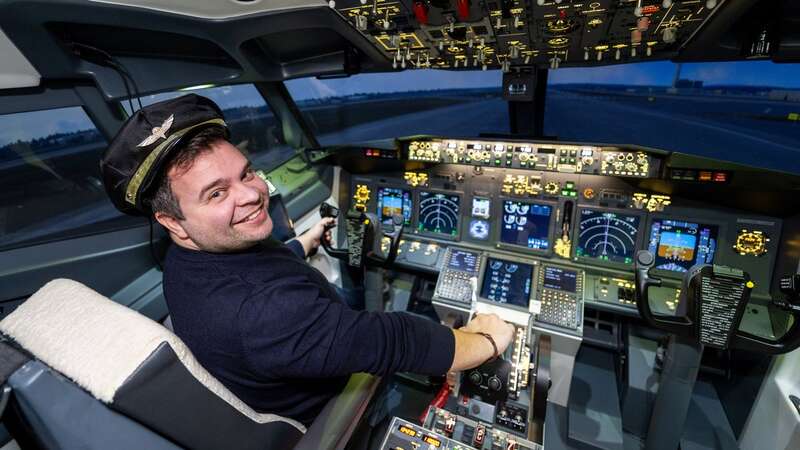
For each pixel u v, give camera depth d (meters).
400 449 1.45
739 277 1.39
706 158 2.01
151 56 2.00
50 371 0.60
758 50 1.78
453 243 2.85
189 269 0.80
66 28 1.60
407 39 1.96
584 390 2.61
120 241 1.87
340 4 1.59
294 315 0.73
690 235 2.28
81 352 0.61
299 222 2.98
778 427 1.81
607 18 1.60
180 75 2.14
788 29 1.67
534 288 2.46
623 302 2.36
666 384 1.76
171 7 1.65
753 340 1.44
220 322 0.74
